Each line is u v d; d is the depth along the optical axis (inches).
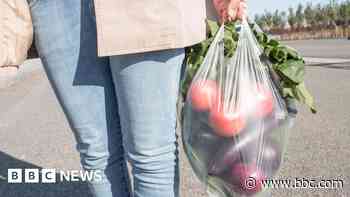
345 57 642.2
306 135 198.4
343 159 162.6
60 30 74.0
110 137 80.2
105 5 65.6
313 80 390.0
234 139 77.1
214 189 82.0
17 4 74.0
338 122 221.6
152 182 74.3
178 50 70.0
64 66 75.4
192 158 81.5
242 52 79.9
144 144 71.9
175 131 75.2
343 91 320.2
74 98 76.7
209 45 80.7
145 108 70.0
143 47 66.2
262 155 78.4
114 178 83.0
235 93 77.6
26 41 76.0
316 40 1596.9
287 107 85.5
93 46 73.5
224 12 81.7
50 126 262.4
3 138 234.8
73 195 143.6
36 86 540.1
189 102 78.9
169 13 65.6
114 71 70.6
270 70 83.1
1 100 416.5
